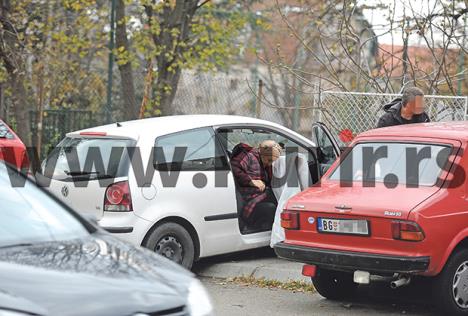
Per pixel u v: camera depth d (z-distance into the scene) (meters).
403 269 11.11
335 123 18.67
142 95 26.83
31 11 26.16
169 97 25.75
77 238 7.74
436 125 13.21
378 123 15.27
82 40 27.20
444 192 11.53
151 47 26.05
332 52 24.03
